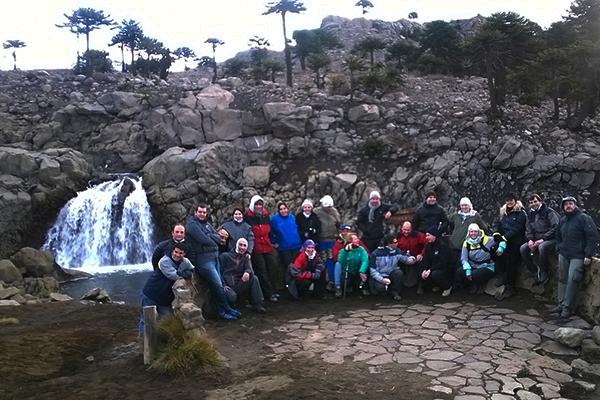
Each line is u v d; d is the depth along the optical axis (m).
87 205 21.58
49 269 16.45
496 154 21.44
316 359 7.04
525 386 6.07
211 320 8.99
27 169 21.41
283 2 30.98
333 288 10.90
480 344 7.51
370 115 24.86
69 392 5.99
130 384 6.20
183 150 23.70
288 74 31.28
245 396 5.78
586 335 7.55
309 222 10.87
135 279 17.08
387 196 21.73
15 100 28.28
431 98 28.16
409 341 7.70
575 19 26.83
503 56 24.77
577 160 20.17
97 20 35.94
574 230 8.42
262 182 23.00
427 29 36.19
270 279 10.55
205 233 8.95
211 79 41.31
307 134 24.50
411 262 10.41
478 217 10.52
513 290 9.94
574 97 22.03
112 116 26.69
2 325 9.15
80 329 8.73
